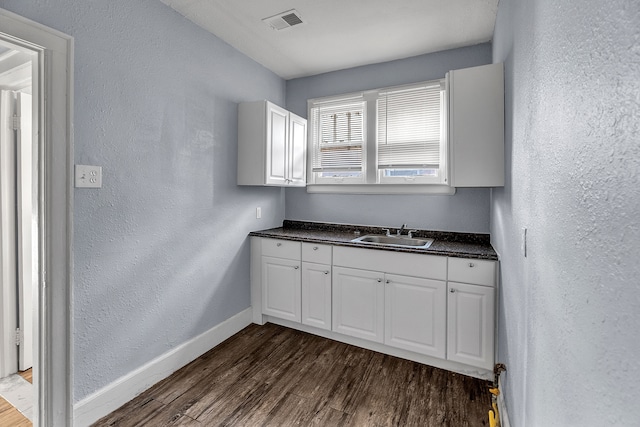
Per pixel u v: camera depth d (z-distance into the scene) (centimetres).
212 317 252
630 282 48
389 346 241
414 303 227
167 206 211
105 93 172
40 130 148
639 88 45
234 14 220
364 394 194
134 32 186
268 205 320
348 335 254
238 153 275
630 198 48
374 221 305
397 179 294
